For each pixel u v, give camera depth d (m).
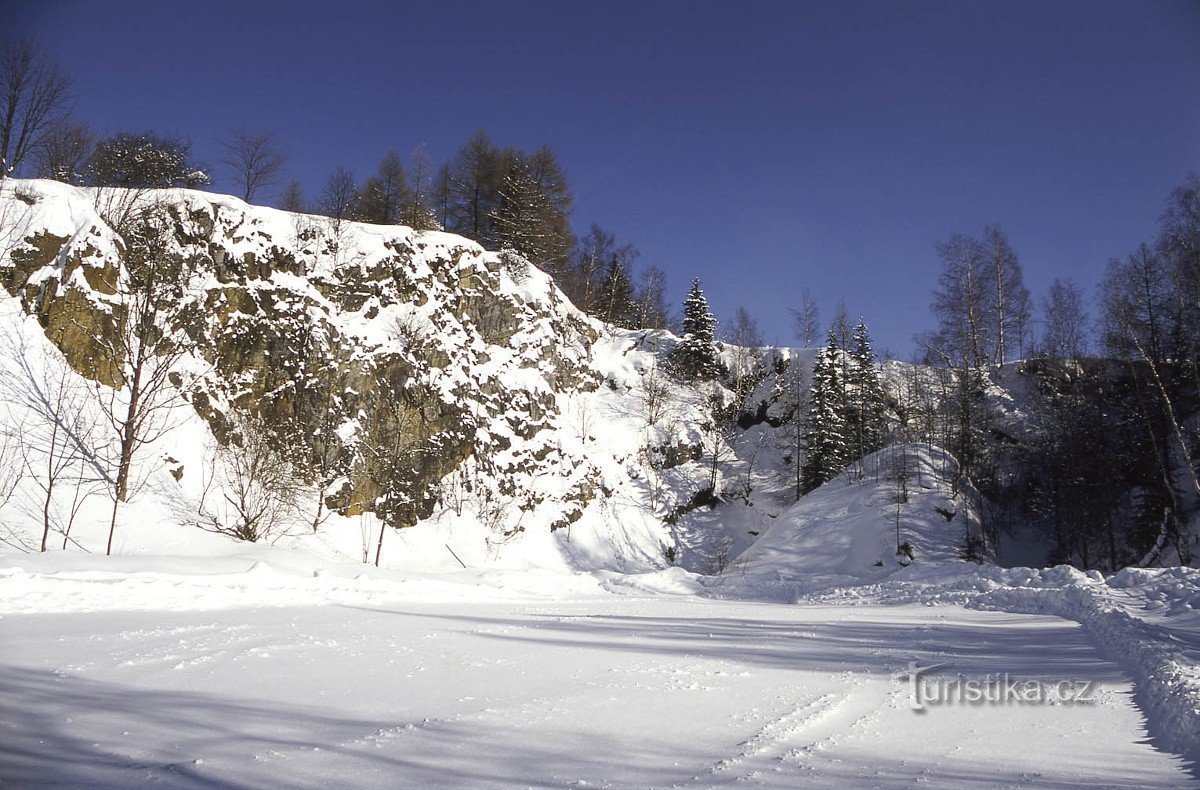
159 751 5.55
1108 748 6.35
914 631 14.80
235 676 8.45
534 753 5.87
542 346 46.34
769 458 53.75
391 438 35.41
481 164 59.50
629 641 12.82
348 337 35.31
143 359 25.67
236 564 21.88
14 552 19.77
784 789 5.04
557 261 60.56
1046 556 39.94
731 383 58.00
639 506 45.00
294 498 30.06
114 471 25.30
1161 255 31.64
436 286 42.25
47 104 36.50
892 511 39.22
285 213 38.31
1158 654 9.58
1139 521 34.81
